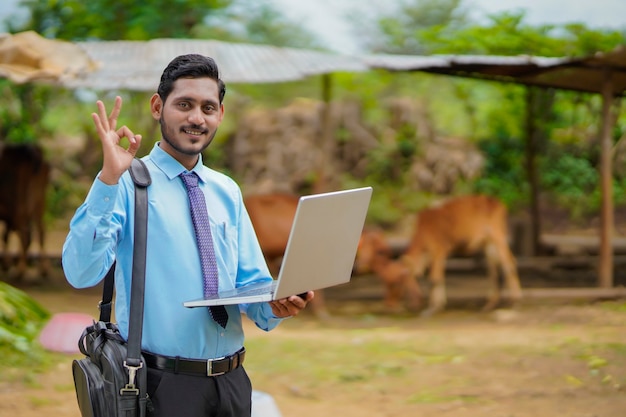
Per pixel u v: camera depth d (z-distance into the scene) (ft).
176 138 8.87
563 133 49.32
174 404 8.59
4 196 37.01
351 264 9.21
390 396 19.27
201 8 47.24
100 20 44.11
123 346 8.59
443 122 58.44
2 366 20.54
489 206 33.37
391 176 55.88
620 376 20.33
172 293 8.71
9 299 24.23
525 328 28.40
